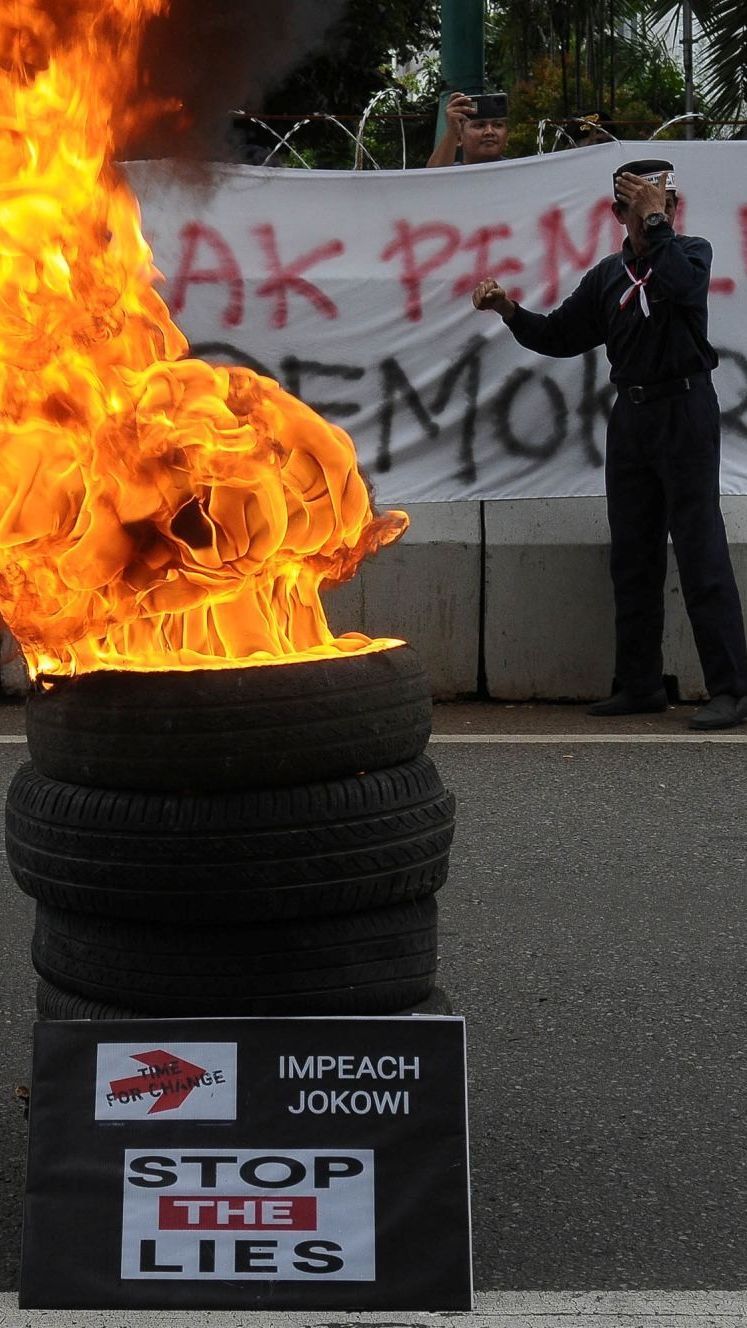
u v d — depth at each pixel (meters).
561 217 8.06
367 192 8.02
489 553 8.02
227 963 2.92
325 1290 2.85
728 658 7.52
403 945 3.04
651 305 7.26
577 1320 2.87
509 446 8.16
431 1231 2.88
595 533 8.03
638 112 18.28
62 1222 2.87
